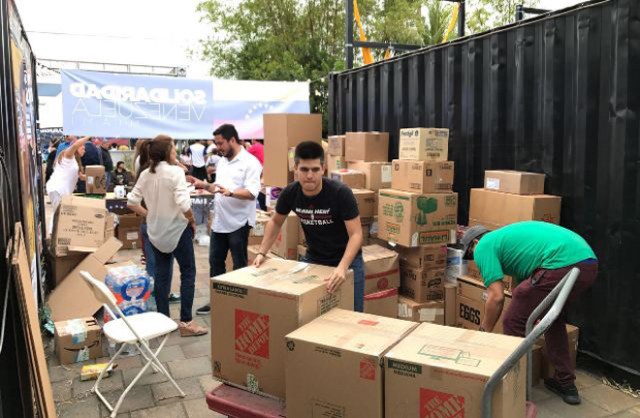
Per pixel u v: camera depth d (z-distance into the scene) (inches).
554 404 126.7
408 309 164.2
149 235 164.7
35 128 240.2
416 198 158.7
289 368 82.3
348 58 267.3
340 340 79.9
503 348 74.9
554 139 145.9
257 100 313.1
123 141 685.3
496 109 164.7
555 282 115.6
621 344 131.7
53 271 202.8
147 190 162.4
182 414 123.3
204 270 259.0
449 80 182.7
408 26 810.2
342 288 101.7
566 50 141.7
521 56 155.0
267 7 819.4
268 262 111.8
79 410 125.3
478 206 159.5
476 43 170.9
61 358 149.8
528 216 140.7
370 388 74.7
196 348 161.6
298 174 110.3
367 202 182.4
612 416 121.1
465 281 161.0
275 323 90.6
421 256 162.2
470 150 175.8
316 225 117.5
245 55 844.0
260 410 89.4
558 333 126.6
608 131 130.8
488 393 65.5
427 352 74.1
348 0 265.4
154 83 290.4
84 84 277.4
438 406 69.8
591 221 137.3
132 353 157.3
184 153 485.4
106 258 194.7
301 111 322.0
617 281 131.6
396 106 212.1
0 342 79.5
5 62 131.7
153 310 192.2
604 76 131.2
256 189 177.6
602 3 130.0
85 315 179.2
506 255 120.2
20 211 143.8
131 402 128.7
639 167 124.1
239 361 95.8
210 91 302.4
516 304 122.2
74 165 239.1
